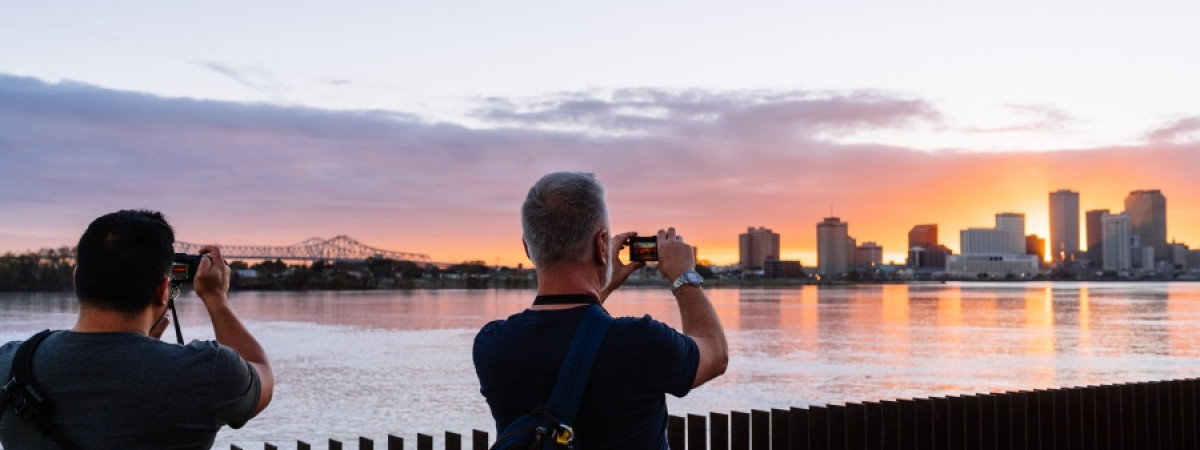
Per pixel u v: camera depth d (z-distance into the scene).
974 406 6.88
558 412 2.74
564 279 2.99
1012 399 7.15
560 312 2.91
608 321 2.84
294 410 27.59
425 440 5.54
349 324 85.56
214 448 20.50
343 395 31.45
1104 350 53.53
